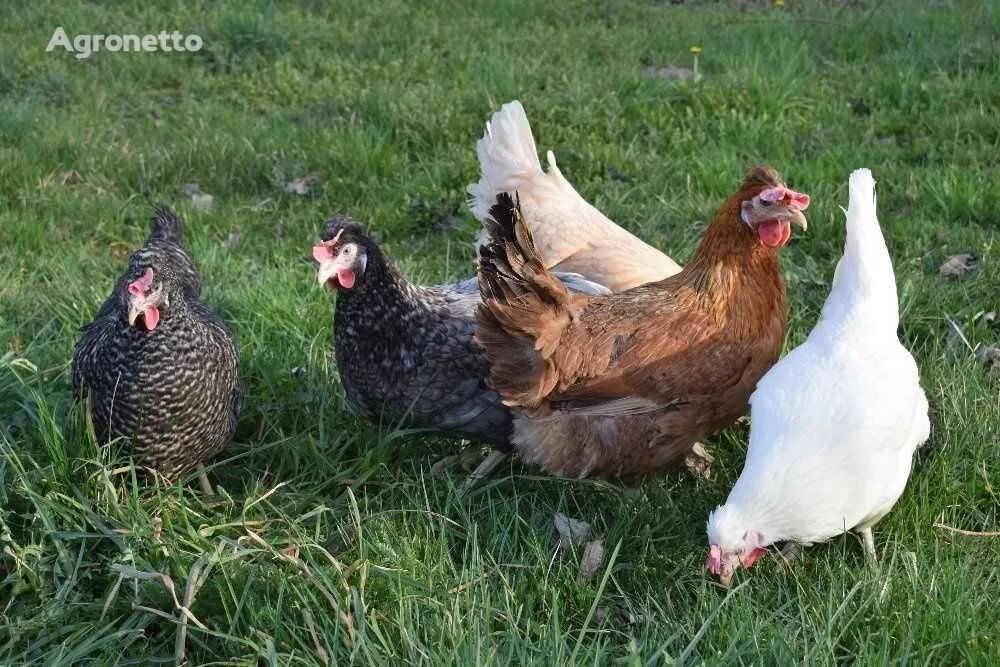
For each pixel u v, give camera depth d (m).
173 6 3.94
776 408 1.59
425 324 1.74
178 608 1.50
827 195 2.45
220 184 2.65
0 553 1.58
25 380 1.84
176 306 1.65
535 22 3.89
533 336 1.66
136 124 2.94
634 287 1.80
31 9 3.84
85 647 1.48
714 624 1.52
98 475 1.63
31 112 2.90
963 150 2.66
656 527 1.68
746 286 1.74
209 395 1.68
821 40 3.51
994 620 1.51
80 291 2.14
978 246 2.27
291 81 3.29
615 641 1.55
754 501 1.53
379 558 1.59
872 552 1.62
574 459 1.74
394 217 2.48
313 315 2.07
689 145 2.72
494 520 1.68
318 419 1.85
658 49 3.57
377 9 4.03
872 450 1.55
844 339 1.63
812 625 1.49
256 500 1.65
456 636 1.47
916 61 3.21
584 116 2.84
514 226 1.63
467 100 2.96
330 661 1.45
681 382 1.72
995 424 1.79
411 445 1.85
